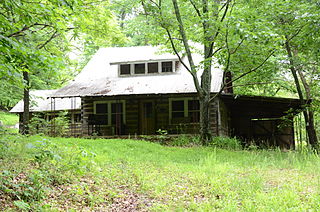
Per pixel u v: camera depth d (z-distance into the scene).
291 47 19.38
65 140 15.02
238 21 12.05
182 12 17.33
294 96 33.91
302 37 15.34
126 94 20.59
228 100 22.11
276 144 23.33
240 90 22.06
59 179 7.48
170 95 20.77
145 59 23.17
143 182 8.31
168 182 8.38
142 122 22.64
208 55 17.45
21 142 9.35
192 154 14.19
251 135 23.92
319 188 7.38
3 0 6.74
